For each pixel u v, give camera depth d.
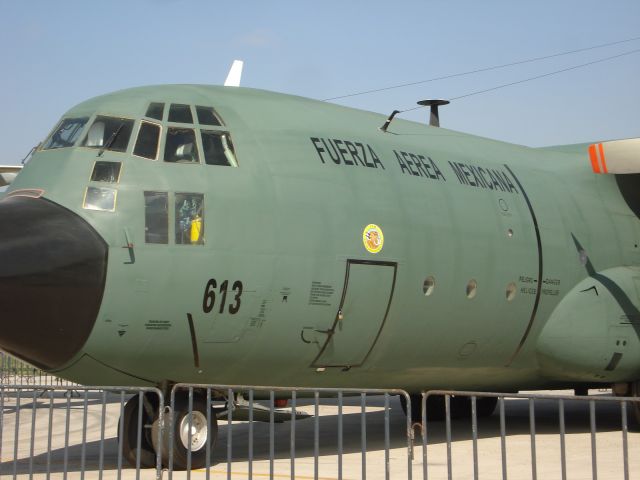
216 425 12.26
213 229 11.26
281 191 11.91
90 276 10.56
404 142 14.19
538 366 15.70
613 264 16.42
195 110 11.96
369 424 18.75
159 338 11.01
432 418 19.45
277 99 13.25
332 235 12.16
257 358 11.84
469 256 13.90
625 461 8.09
